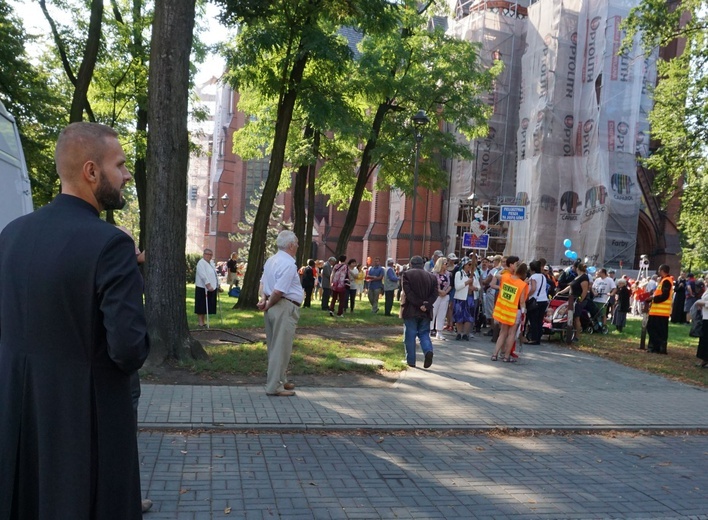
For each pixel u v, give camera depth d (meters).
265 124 23.75
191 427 5.91
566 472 5.30
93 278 2.00
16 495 2.02
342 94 19.61
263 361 9.13
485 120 24.47
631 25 17.58
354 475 4.90
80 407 2.01
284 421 6.21
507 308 10.87
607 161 30.72
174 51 8.48
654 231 40.03
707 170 18.67
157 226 8.52
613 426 6.94
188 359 8.55
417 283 9.54
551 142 32.56
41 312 2.00
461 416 6.89
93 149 2.16
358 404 7.11
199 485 4.51
